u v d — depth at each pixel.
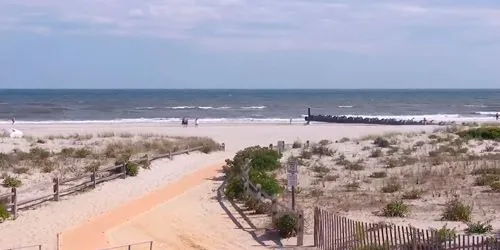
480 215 19.39
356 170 30.28
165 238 17.66
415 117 96.50
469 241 14.03
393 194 23.64
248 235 18.12
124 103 149.25
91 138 46.12
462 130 45.09
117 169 28.42
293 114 107.94
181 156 37.44
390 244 14.37
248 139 53.66
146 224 19.28
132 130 60.78
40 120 85.81
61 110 114.06
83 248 16.02
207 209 21.98
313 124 75.06
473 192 23.48
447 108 133.50
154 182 27.91
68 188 24.28
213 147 43.19
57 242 16.27
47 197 22.45
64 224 19.06
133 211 21.20
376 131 60.41
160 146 40.59
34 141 42.50
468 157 32.72
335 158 34.81
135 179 28.31
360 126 70.62
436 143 39.56
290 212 17.95
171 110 118.44
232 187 24.23
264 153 31.97
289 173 18.34
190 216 20.72
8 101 157.25
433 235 13.62
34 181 26.48
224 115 102.69
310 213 20.45
